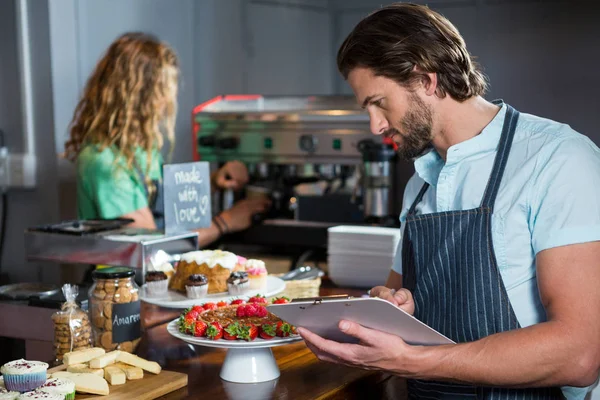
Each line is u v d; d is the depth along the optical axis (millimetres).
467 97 1631
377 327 1533
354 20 4863
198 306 1946
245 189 4035
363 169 3695
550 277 1477
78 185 3352
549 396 1604
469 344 1486
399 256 1978
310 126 3768
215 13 4715
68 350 1887
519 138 1622
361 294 2551
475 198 1641
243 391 1709
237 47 4844
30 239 2533
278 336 1777
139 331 1994
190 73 4633
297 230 3742
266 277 2447
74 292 1936
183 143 4645
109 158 3248
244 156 3969
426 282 1694
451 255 1644
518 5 4480
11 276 4148
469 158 1658
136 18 4285
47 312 2121
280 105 4109
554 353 1420
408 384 1787
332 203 3766
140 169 3316
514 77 4551
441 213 1663
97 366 1705
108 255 2404
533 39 4477
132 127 3289
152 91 3330
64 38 3908
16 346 2482
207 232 3723
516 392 1601
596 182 1505
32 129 3969
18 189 4062
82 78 4012
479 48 4617
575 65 4398
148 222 3312
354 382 1797
